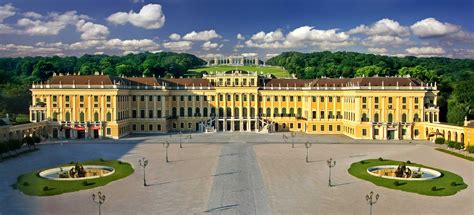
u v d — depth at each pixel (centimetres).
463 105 15438
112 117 15312
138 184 8056
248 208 6612
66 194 7331
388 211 6431
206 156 11112
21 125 13275
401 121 15325
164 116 17400
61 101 15325
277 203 6869
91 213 6334
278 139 14938
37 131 14538
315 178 8575
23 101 19762
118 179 8419
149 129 17362
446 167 9619
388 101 15325
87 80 15525
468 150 11506
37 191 7488
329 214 6300
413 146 13138
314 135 16425
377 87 15288
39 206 6644
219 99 18050
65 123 15200
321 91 17288
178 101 18100
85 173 8969
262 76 19450
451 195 7262
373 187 7825
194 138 15138
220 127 18150
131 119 17212
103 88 15212
